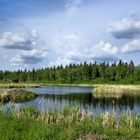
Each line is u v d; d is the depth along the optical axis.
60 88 97.94
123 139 15.14
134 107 37.09
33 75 179.75
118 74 143.50
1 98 41.88
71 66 177.25
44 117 20.16
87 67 156.50
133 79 132.88
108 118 19.23
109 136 15.52
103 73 153.75
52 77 173.75
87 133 15.79
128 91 71.75
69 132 15.27
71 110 23.97
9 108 24.69
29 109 24.02
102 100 47.53
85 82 152.38
